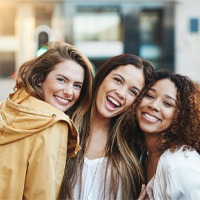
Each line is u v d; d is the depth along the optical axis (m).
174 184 2.23
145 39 14.30
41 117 2.18
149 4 14.11
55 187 2.18
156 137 2.58
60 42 2.54
